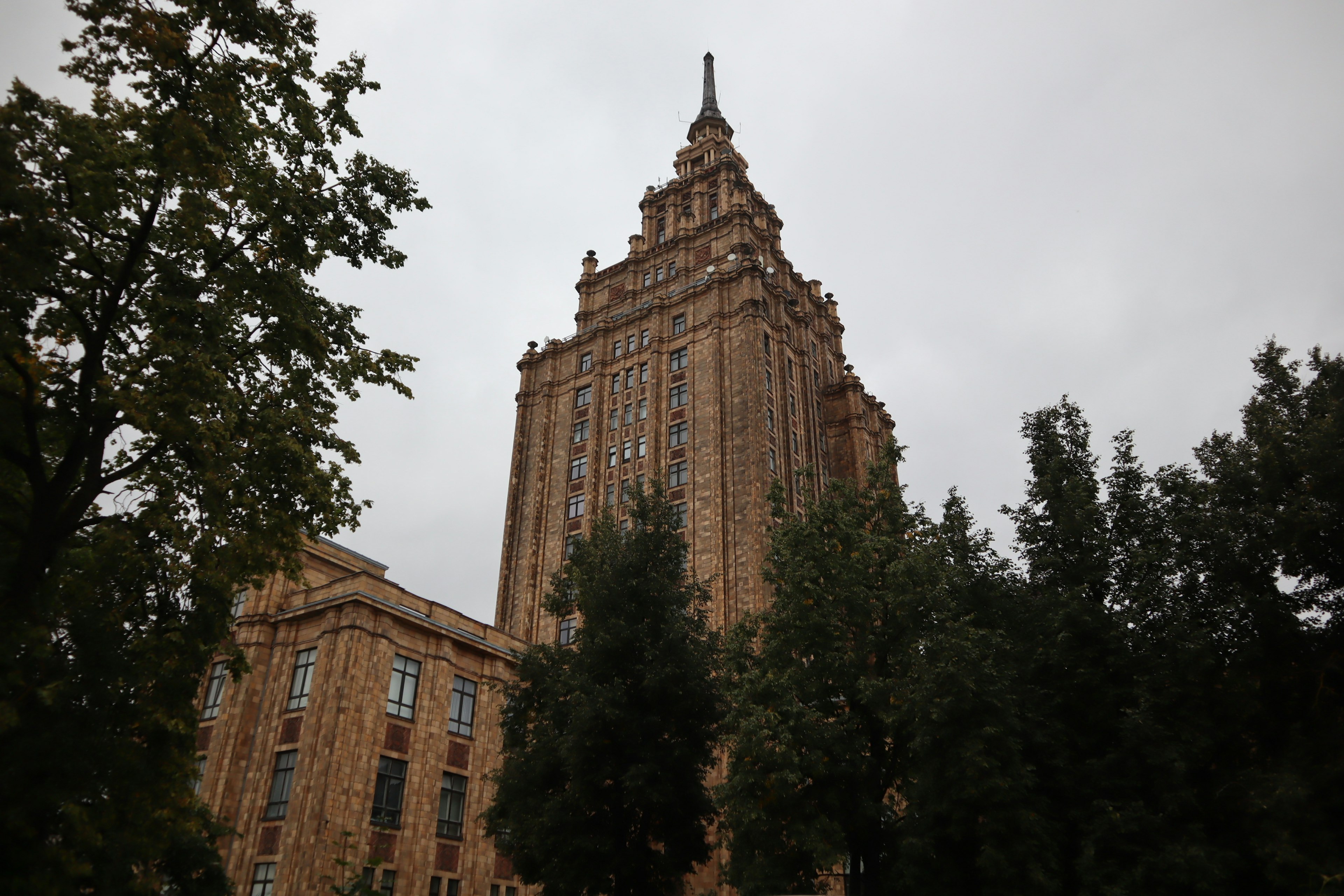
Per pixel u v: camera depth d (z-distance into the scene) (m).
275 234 21.08
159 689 18.12
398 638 44.94
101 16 17.95
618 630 29.16
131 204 19.42
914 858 25.91
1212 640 25.91
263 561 20.92
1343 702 24.78
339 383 23.00
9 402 17.47
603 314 88.62
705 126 100.75
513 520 81.56
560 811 27.47
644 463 75.50
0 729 14.24
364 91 22.89
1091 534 29.14
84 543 20.70
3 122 16.50
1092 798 25.36
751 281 78.12
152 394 18.47
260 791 41.22
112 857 15.80
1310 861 21.17
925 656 27.55
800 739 27.03
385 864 40.47
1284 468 26.19
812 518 33.22
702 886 52.22
